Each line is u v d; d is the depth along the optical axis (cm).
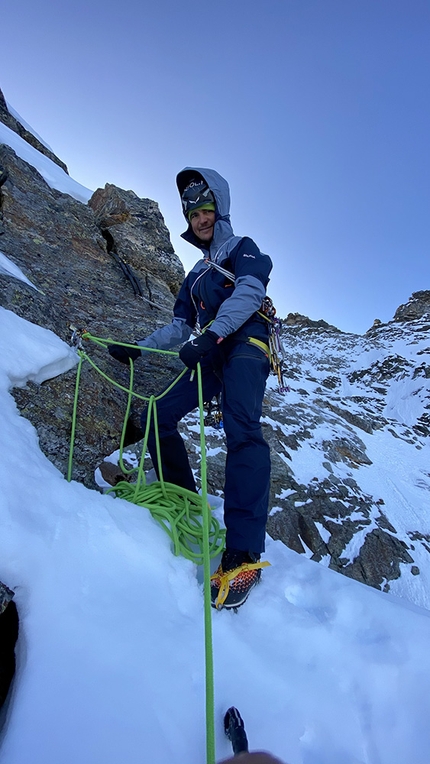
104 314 357
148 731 106
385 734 125
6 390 193
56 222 449
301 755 114
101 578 141
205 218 207
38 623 121
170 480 219
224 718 116
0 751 97
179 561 167
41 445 189
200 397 163
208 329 172
